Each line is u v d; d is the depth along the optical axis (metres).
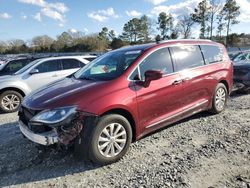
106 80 4.78
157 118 5.18
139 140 5.38
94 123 4.25
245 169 4.14
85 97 4.33
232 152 4.69
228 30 63.81
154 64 5.27
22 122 4.77
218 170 4.13
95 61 5.90
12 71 12.04
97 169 4.36
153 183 3.86
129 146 4.73
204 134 5.59
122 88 4.66
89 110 4.24
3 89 8.45
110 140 4.44
